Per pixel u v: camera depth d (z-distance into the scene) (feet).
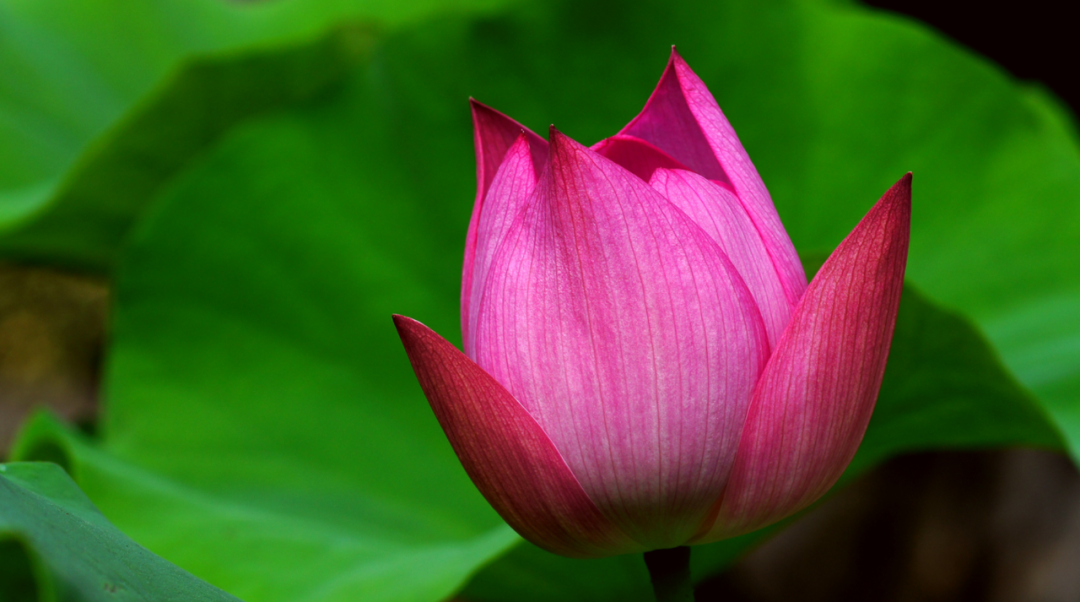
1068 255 4.40
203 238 4.85
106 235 6.10
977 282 4.49
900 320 3.35
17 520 2.73
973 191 4.64
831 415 2.85
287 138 4.98
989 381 3.38
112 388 4.63
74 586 2.69
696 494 2.85
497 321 2.85
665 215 2.82
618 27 4.88
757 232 2.89
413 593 3.32
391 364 4.80
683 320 2.82
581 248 2.82
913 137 4.70
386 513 4.26
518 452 2.84
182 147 5.62
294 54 5.42
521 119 4.96
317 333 4.81
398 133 5.03
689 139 2.98
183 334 4.75
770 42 4.82
